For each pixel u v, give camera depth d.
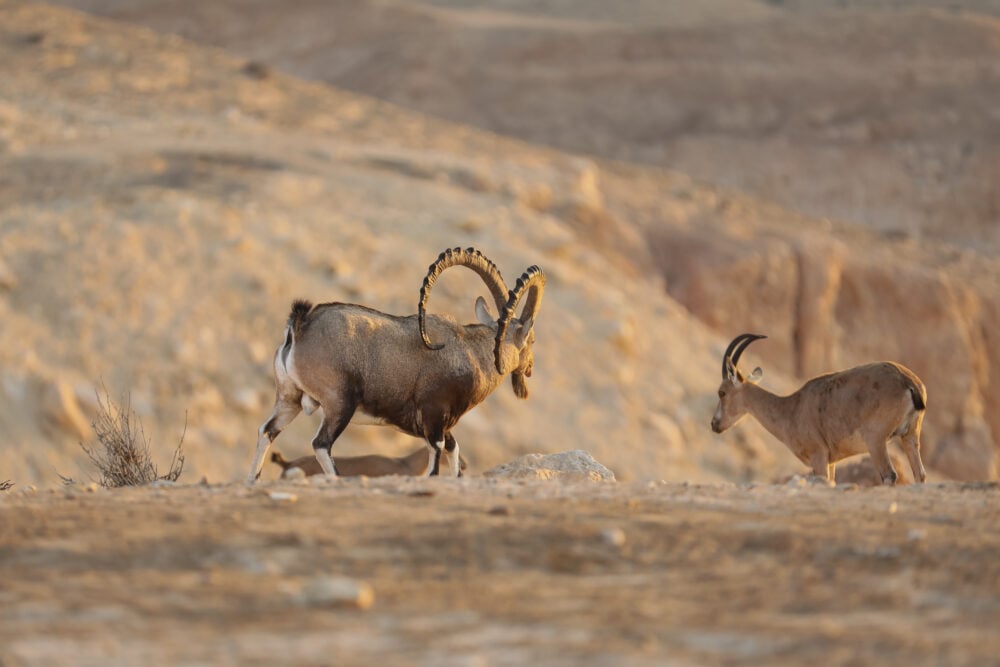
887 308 168.12
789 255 163.12
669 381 125.19
